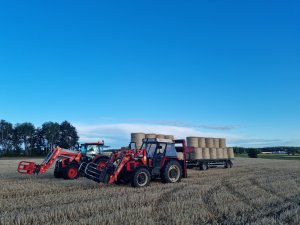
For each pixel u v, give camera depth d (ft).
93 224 29.01
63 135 328.49
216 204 37.81
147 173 52.60
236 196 43.65
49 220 30.86
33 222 30.12
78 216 32.48
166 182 57.11
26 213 32.48
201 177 67.15
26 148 318.04
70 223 29.14
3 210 35.06
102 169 54.13
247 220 31.12
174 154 59.31
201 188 48.91
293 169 90.33
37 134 321.32
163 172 56.80
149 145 58.08
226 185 54.39
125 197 40.75
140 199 39.83
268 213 34.12
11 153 287.07
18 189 49.73
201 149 88.69
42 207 35.63
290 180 61.72
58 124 327.88
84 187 51.78
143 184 52.11
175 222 29.68
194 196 42.37
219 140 95.91
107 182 52.49
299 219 31.01
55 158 66.13
